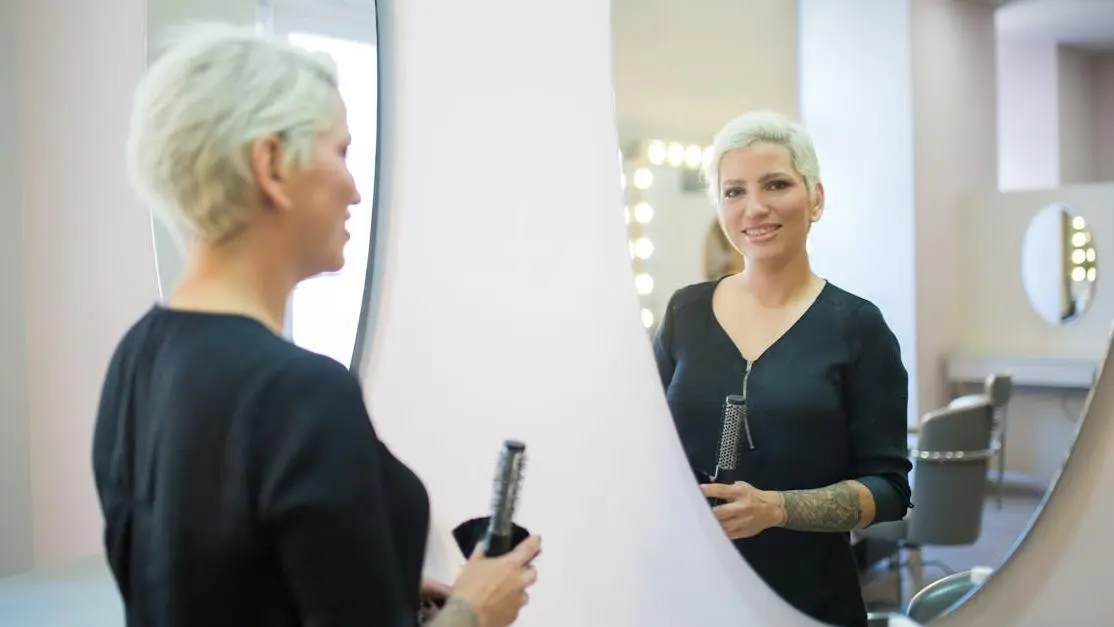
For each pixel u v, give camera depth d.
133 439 0.74
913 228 0.96
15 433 1.73
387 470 0.75
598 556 1.17
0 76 1.69
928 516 0.98
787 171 1.03
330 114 0.77
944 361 0.96
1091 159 0.88
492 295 1.21
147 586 0.71
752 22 1.05
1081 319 0.90
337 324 1.30
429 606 0.88
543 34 1.17
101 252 1.64
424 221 1.25
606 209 1.14
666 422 1.11
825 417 1.02
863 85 0.99
